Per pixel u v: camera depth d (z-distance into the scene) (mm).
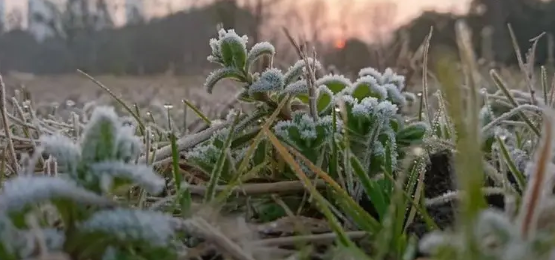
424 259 191
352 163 242
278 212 271
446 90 156
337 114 310
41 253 154
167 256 181
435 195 279
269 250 215
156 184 178
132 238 168
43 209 197
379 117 288
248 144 317
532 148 319
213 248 213
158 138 375
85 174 182
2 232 158
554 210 178
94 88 1453
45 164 281
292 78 317
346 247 200
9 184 167
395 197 207
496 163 299
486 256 149
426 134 339
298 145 289
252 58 318
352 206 231
